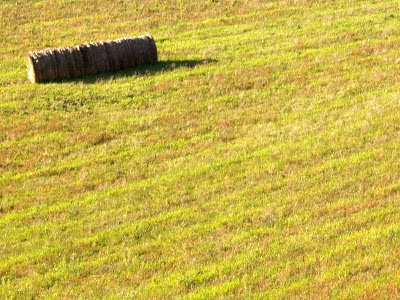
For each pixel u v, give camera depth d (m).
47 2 75.19
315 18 67.06
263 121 46.00
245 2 72.62
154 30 66.44
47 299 28.48
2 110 48.47
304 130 43.69
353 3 70.81
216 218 34.28
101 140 44.25
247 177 38.31
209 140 43.38
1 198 37.44
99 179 39.19
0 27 68.50
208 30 65.56
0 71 57.38
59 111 48.41
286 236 32.09
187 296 27.83
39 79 53.41
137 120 46.72
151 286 28.80
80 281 29.75
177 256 31.19
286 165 39.31
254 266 29.88
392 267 28.83
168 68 55.94
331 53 57.62
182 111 48.06
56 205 36.56
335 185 36.56
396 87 49.81
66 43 63.91
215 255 31.02
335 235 31.80
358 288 27.39
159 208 35.62
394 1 70.88
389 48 57.91
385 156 39.50
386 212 33.53
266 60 56.81
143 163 40.97
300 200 35.47
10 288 29.39
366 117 44.72
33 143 43.94
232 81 52.72
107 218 34.91
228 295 27.73
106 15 71.00
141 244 32.44
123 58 55.78
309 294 27.30
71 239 33.03
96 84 52.94
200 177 38.78
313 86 51.19
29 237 33.56
